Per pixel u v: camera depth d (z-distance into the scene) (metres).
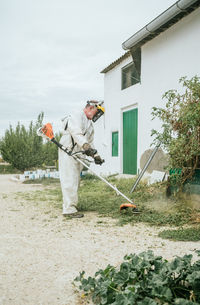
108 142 11.07
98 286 2.08
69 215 4.92
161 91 7.28
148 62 7.79
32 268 2.71
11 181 12.45
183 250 3.09
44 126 4.96
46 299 2.15
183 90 6.54
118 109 10.28
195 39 6.20
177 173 4.94
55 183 10.74
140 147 8.20
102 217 4.83
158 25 6.57
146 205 5.28
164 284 1.97
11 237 3.71
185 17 6.44
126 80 9.88
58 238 3.65
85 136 5.10
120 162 10.12
